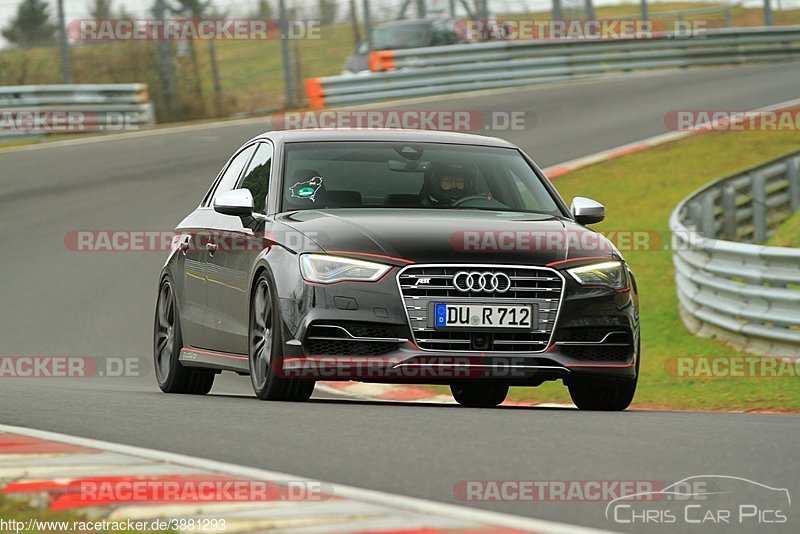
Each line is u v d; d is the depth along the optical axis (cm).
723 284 4394
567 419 2227
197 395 2941
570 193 7338
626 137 8812
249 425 2075
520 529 1287
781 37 13312
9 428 1994
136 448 1773
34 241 6219
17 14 10319
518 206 2819
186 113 10644
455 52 11244
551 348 2500
